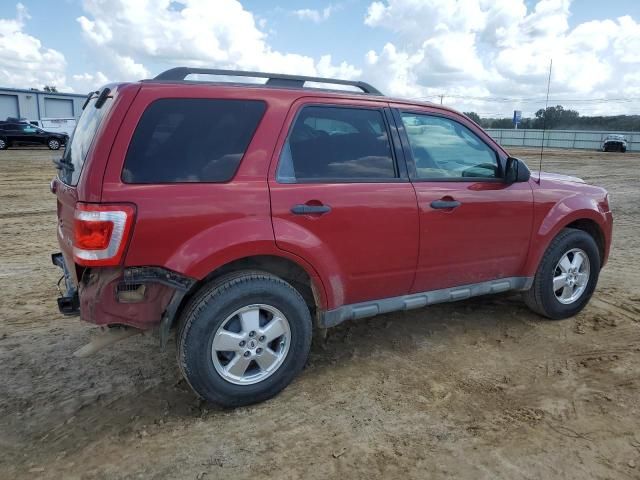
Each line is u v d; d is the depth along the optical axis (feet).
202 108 9.95
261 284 10.25
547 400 10.91
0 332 14.26
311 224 10.62
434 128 12.73
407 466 8.86
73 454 9.18
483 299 16.93
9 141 87.71
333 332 14.32
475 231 12.96
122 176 9.14
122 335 10.00
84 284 9.61
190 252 9.50
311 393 11.19
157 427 9.96
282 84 11.39
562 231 14.85
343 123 11.43
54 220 30.73
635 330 14.49
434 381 11.73
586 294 15.49
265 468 8.80
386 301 12.22
